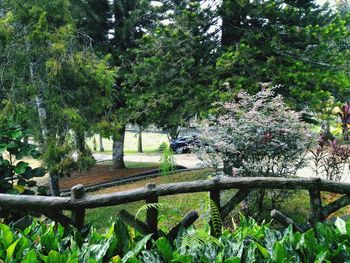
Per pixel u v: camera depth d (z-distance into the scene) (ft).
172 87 33.17
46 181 44.01
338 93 32.27
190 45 33.30
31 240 8.67
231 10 32.89
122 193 8.84
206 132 20.38
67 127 26.27
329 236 8.57
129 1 42.80
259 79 30.68
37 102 26.21
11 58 25.63
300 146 19.15
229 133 19.89
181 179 33.91
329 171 24.11
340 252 7.83
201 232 7.74
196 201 23.53
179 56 33.60
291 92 29.25
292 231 8.71
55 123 26.37
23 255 7.77
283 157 19.22
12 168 18.19
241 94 21.89
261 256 7.77
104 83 27.45
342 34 31.81
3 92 25.86
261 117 19.10
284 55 32.65
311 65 32.32
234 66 32.53
